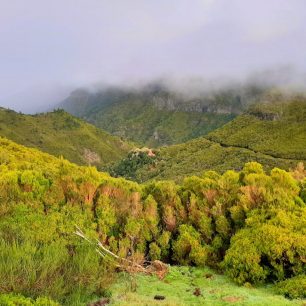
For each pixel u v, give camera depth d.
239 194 12.68
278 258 10.23
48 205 13.21
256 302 8.59
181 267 11.82
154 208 13.42
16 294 8.31
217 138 154.75
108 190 13.75
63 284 9.34
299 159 117.94
